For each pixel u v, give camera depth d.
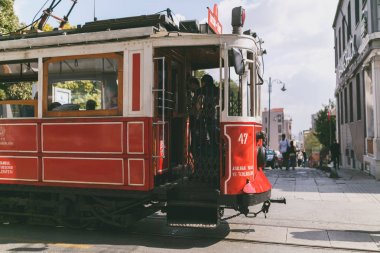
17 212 6.74
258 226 6.61
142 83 5.93
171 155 6.84
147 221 7.09
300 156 42.25
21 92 6.73
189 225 5.75
